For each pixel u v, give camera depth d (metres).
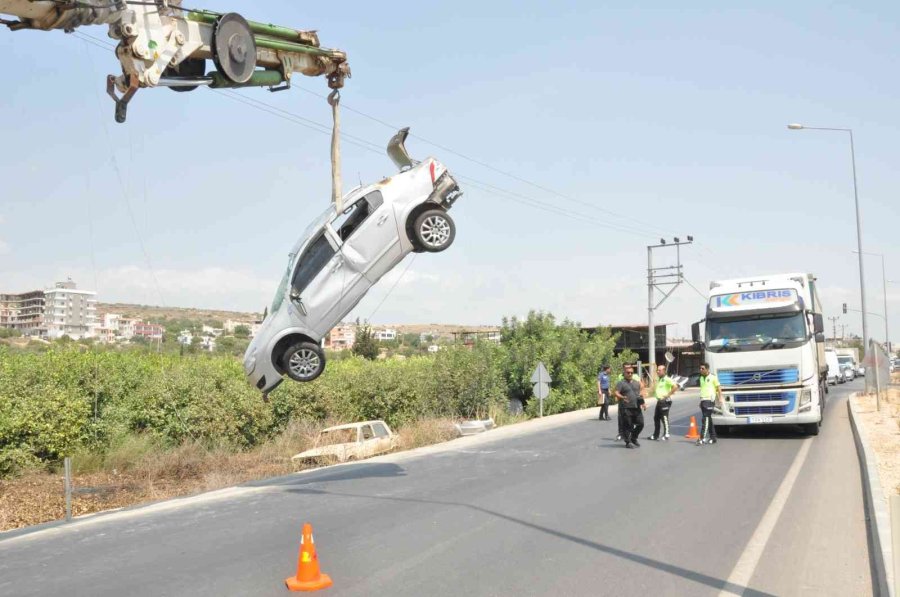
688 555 7.72
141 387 19.12
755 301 18.45
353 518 9.88
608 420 27.50
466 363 30.77
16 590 6.90
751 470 13.54
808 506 10.18
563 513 9.91
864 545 8.07
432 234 12.61
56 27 7.77
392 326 143.38
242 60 9.53
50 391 15.98
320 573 6.95
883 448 15.16
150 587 6.85
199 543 8.63
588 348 37.62
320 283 12.24
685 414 30.31
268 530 9.27
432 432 21.88
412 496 11.55
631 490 11.60
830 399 36.00
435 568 7.29
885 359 26.59
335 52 11.45
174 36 8.87
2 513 11.15
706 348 18.77
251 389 20.56
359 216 12.83
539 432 22.92
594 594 6.44
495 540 8.43
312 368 12.28
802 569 7.19
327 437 20.17
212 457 17.38
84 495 12.83
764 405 18.14
